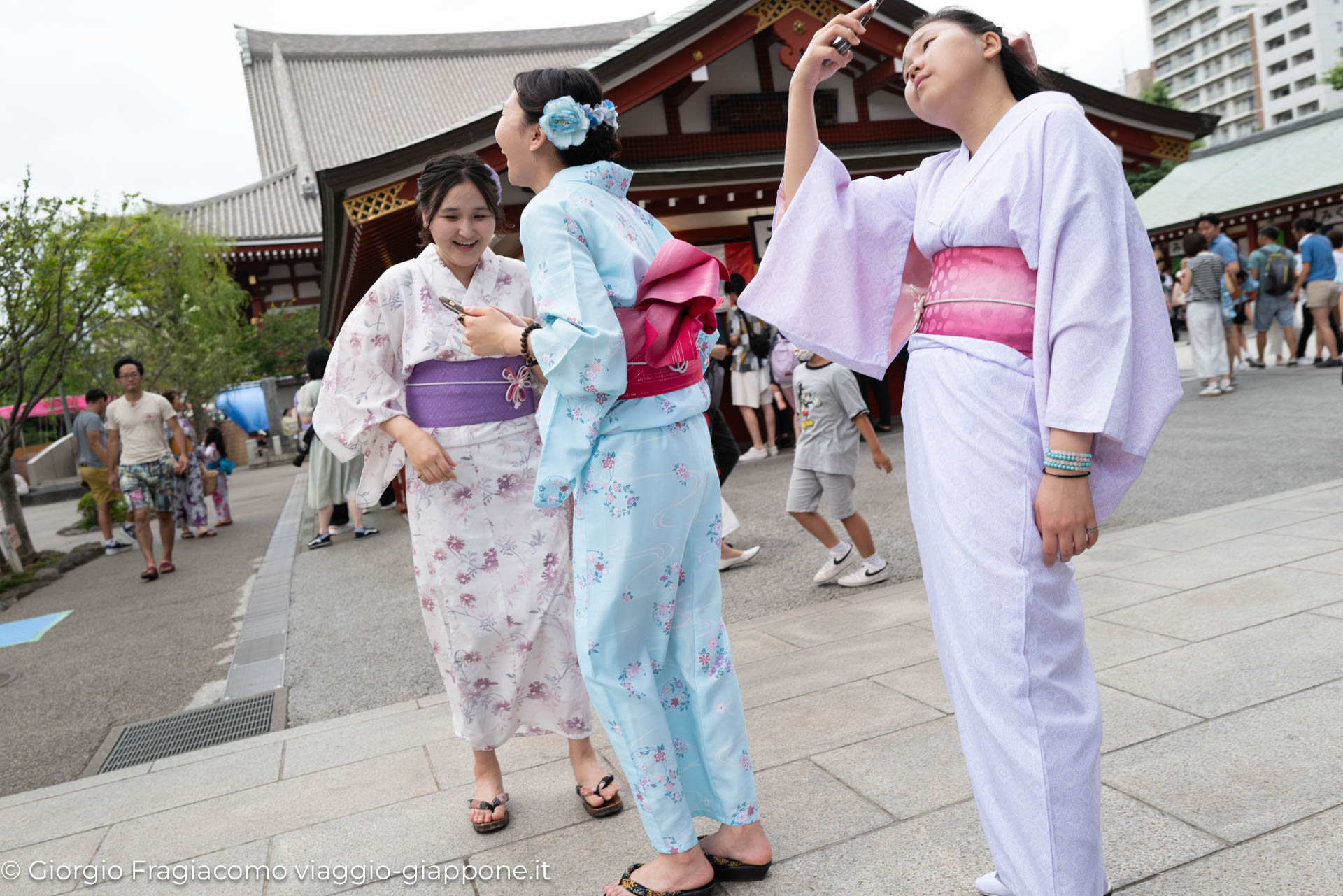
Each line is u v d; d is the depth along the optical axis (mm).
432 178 2133
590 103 1762
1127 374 1284
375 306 2162
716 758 1752
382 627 4480
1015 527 1372
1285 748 1974
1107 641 2787
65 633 5324
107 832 2375
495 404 2186
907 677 2736
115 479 7637
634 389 1660
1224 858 1612
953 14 1486
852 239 1685
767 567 4676
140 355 15883
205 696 3750
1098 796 1399
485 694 2174
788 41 8328
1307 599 2908
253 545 8203
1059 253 1308
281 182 25344
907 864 1734
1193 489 5055
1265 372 10320
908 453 1581
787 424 9539
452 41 29469
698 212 9477
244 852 2150
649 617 1723
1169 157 9695
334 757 2744
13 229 7711
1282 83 75500
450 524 2145
